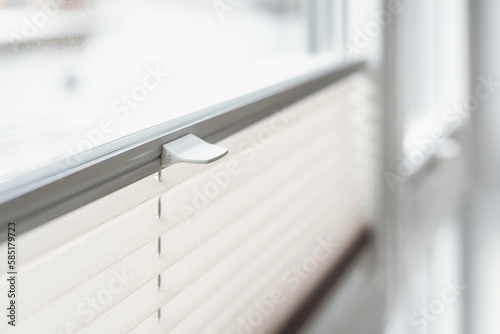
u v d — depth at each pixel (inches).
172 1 15.2
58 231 11.5
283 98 17.6
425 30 34.9
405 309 22.5
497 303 23.6
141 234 13.1
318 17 22.3
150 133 13.2
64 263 11.7
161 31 15.0
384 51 24.3
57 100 12.6
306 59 21.7
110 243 12.5
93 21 13.2
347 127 23.0
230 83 17.3
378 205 26.4
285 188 19.1
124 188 12.6
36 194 10.8
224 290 16.2
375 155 25.5
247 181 16.9
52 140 12.5
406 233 28.6
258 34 19.2
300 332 19.7
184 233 14.5
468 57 38.0
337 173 22.5
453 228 30.4
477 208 33.1
